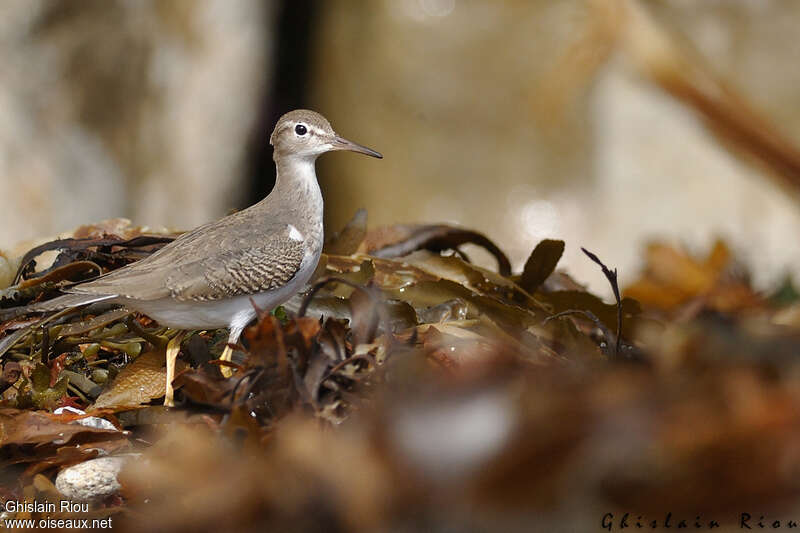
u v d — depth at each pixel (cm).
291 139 1030
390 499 425
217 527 478
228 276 878
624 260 2097
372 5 2384
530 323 829
